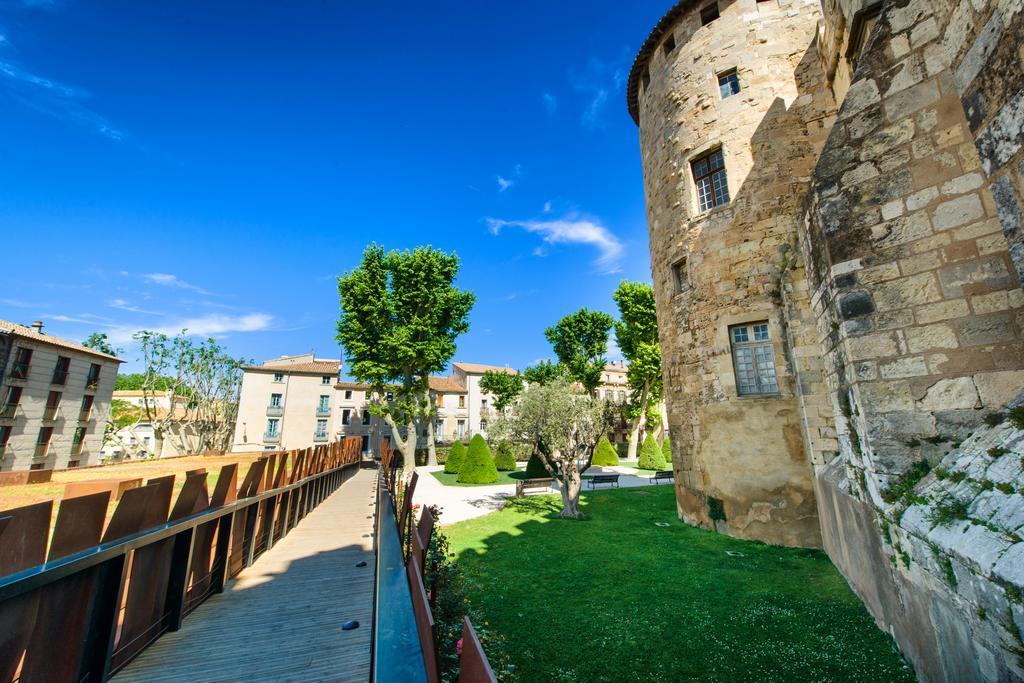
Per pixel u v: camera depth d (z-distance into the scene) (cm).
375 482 1780
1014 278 376
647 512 1240
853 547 572
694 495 1020
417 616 233
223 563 449
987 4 311
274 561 564
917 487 381
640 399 3262
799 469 839
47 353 2922
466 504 1515
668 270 1144
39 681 217
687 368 1054
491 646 454
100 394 3344
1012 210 295
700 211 1076
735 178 995
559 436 1220
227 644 327
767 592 607
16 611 203
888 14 457
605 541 909
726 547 834
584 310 3503
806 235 567
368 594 441
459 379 5122
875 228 445
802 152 945
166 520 335
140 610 312
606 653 452
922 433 399
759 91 1007
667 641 477
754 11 1051
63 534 234
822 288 516
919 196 423
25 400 2770
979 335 384
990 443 330
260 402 4272
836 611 535
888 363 424
